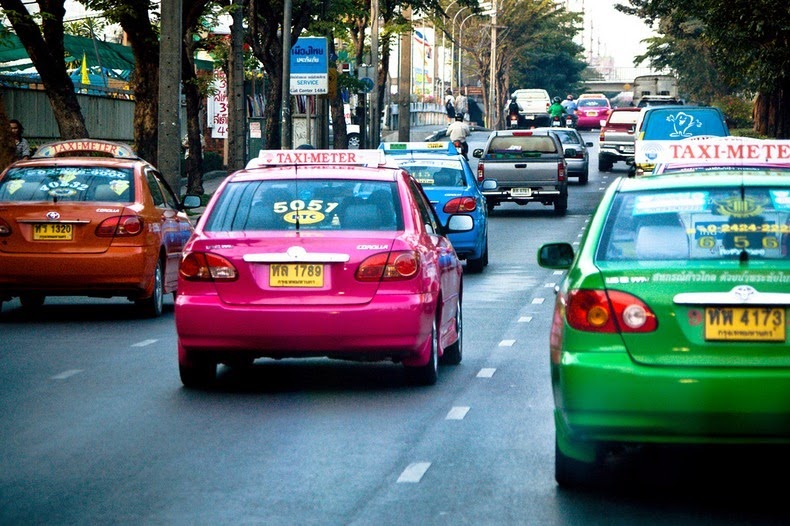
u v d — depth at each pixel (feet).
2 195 64.23
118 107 172.04
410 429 37.88
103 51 180.24
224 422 39.01
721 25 141.49
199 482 31.53
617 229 30.35
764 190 30.60
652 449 30.22
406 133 226.99
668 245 29.66
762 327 27.89
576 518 28.14
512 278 85.61
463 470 32.71
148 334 59.52
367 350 42.78
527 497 29.99
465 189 88.94
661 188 31.12
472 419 39.29
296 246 42.52
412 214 45.44
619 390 27.94
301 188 45.47
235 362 45.34
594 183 191.93
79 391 44.52
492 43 447.83
